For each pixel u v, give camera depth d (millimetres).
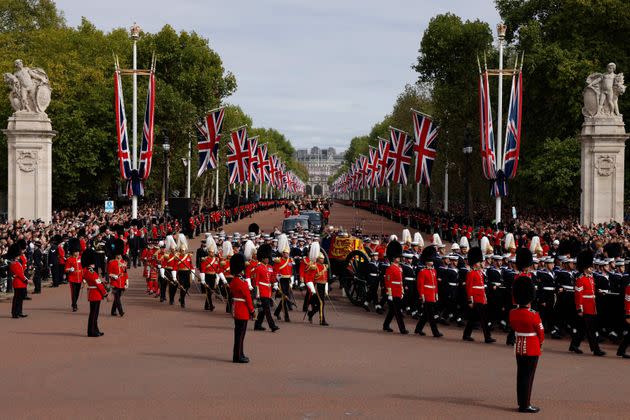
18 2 93188
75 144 74875
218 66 95812
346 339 22203
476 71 84312
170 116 78812
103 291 22250
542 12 74000
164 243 32938
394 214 98438
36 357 18828
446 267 26031
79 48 89562
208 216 76125
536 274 24125
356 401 14523
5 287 33562
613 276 23203
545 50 66438
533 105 72000
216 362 18328
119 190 88625
